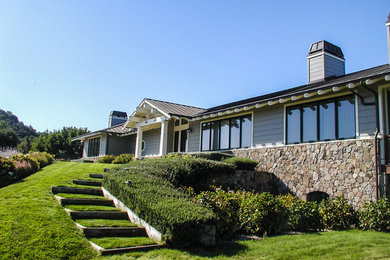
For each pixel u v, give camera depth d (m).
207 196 7.55
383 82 9.72
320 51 14.76
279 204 7.86
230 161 12.17
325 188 10.70
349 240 6.84
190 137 18.03
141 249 5.87
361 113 10.22
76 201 8.16
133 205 7.51
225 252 5.86
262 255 5.71
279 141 12.77
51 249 5.47
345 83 9.91
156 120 18.08
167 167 10.30
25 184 9.97
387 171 9.12
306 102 12.03
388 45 10.63
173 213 6.26
